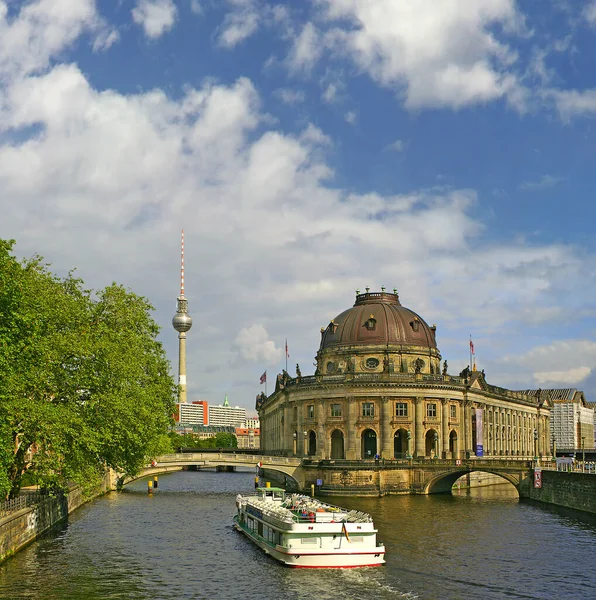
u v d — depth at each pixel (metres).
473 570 63.66
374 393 140.50
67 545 73.12
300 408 149.62
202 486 156.88
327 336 157.75
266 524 72.56
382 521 92.38
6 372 57.44
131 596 54.69
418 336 153.12
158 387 92.88
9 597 53.88
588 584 59.00
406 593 56.28
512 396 188.00
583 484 102.69
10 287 57.47
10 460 61.31
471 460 129.75
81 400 73.94
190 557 68.81
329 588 57.69
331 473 130.75
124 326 86.56
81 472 71.75
